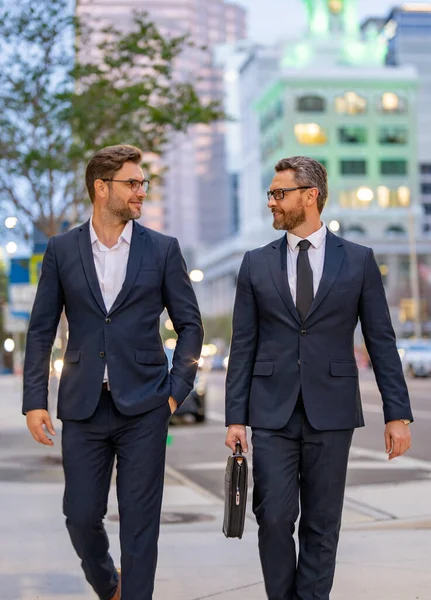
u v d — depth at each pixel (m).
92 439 4.77
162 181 23.59
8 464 14.69
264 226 122.69
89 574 4.94
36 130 22.16
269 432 4.81
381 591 6.06
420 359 49.16
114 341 4.74
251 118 135.12
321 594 4.79
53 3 21.56
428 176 150.12
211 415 27.20
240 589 6.21
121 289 4.78
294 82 111.00
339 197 111.56
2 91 21.66
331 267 4.87
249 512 9.65
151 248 4.90
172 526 8.87
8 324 34.59
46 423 4.87
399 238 110.94
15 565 7.02
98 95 21.78
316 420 4.74
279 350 4.84
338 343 4.86
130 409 4.67
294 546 4.78
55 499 10.73
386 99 112.69
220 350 124.75
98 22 24.80
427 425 20.94
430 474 12.93
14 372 78.56
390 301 101.25
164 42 22.44
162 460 4.82
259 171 127.69
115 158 4.84
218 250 141.88
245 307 4.98
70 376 4.79
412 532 8.33
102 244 4.87
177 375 4.87
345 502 10.37
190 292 4.98
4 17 21.36
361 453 15.91
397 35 153.00
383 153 112.38
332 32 119.12
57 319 5.00
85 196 22.72
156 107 22.55
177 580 6.47
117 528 8.66
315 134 111.31
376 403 29.00
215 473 13.89
